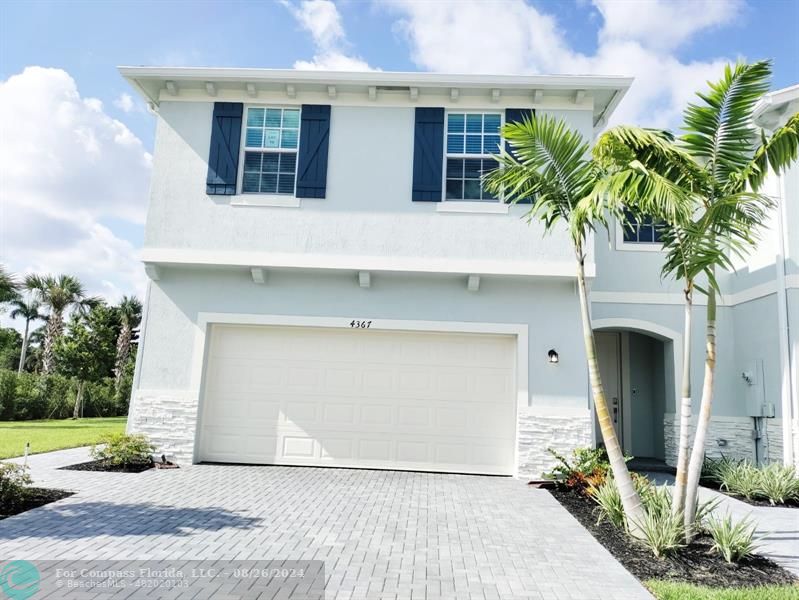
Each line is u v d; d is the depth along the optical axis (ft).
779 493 30.71
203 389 37.24
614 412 47.88
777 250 37.27
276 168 38.93
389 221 37.55
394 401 37.06
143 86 38.86
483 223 37.22
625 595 16.37
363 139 38.58
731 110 22.04
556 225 36.99
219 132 38.75
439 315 37.09
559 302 36.91
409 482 32.76
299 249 37.45
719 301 43.19
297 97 39.04
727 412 41.86
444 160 38.29
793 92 35.45
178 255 37.32
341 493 29.22
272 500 27.09
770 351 38.04
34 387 89.51
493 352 37.32
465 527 23.58
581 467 32.37
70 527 21.56
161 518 23.18
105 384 106.73
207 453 37.01
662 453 45.09
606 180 20.98
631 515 22.04
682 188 21.27
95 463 35.14
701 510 22.57
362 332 37.78
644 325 43.11
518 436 35.50
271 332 38.01
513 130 24.20
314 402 37.24
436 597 15.88
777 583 17.93
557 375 36.11
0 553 18.51
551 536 22.53
